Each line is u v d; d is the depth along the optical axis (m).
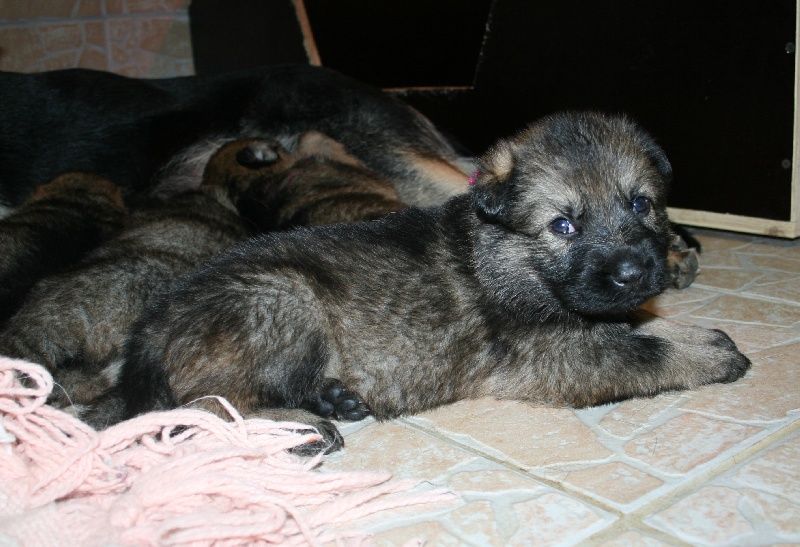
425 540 0.34
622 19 0.71
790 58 0.63
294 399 0.44
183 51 1.06
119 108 0.67
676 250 0.59
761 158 0.66
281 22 0.92
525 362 0.45
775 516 0.34
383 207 0.60
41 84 0.66
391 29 0.86
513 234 0.46
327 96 0.70
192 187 0.68
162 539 0.33
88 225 0.57
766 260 0.64
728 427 0.40
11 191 0.63
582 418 0.43
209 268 0.45
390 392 0.45
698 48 0.67
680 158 0.71
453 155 0.72
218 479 0.35
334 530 0.35
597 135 0.46
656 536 0.33
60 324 0.47
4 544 0.32
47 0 0.99
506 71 0.80
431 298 0.46
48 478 0.36
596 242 0.43
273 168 0.65
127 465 0.38
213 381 0.42
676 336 0.48
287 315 0.43
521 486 0.37
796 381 0.44
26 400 0.39
